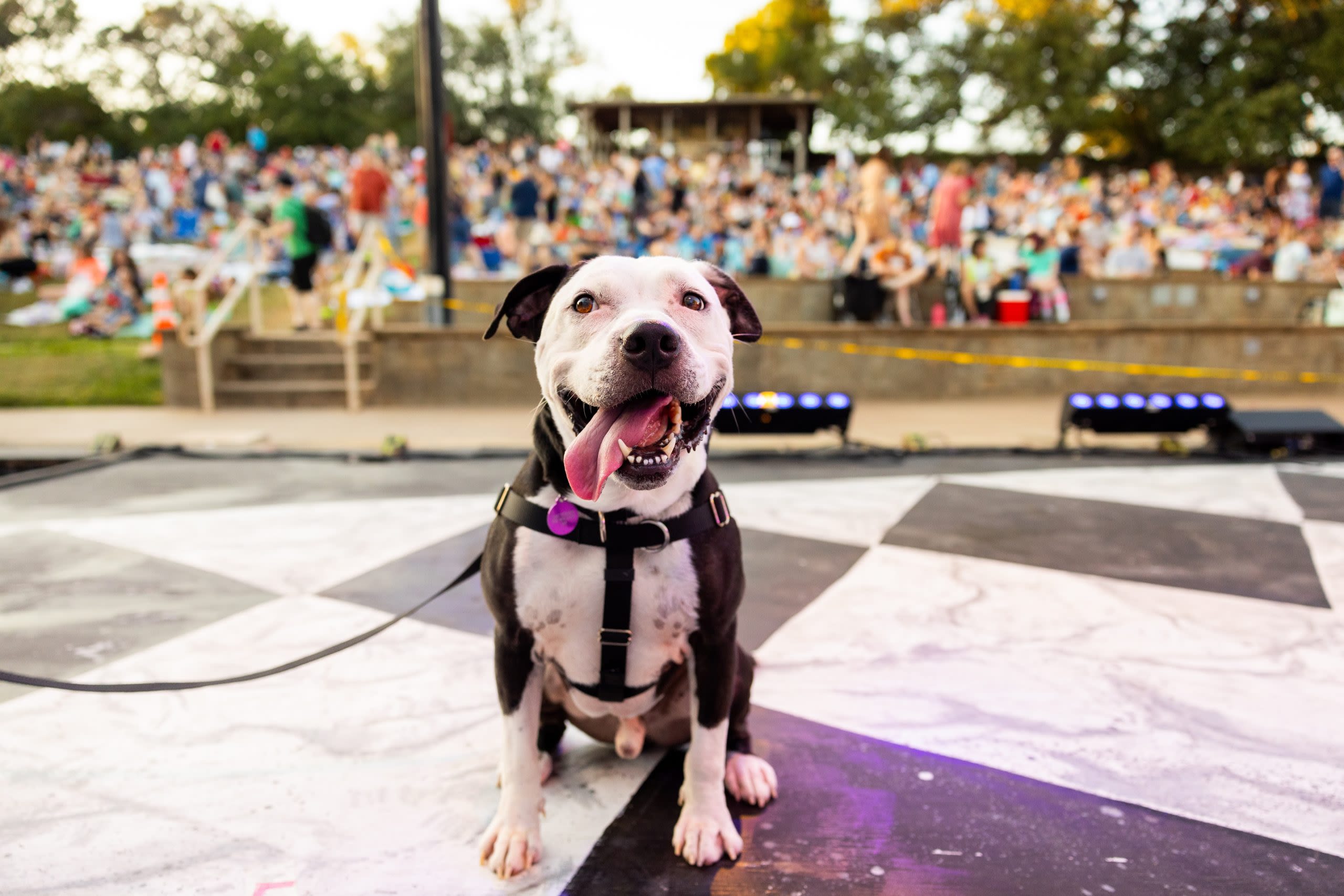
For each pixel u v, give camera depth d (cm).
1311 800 225
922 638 328
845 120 3697
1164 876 196
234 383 895
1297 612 355
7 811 215
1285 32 3120
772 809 220
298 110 4719
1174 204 1930
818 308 1117
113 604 352
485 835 201
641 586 187
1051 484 570
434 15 891
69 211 1784
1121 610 356
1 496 523
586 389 171
